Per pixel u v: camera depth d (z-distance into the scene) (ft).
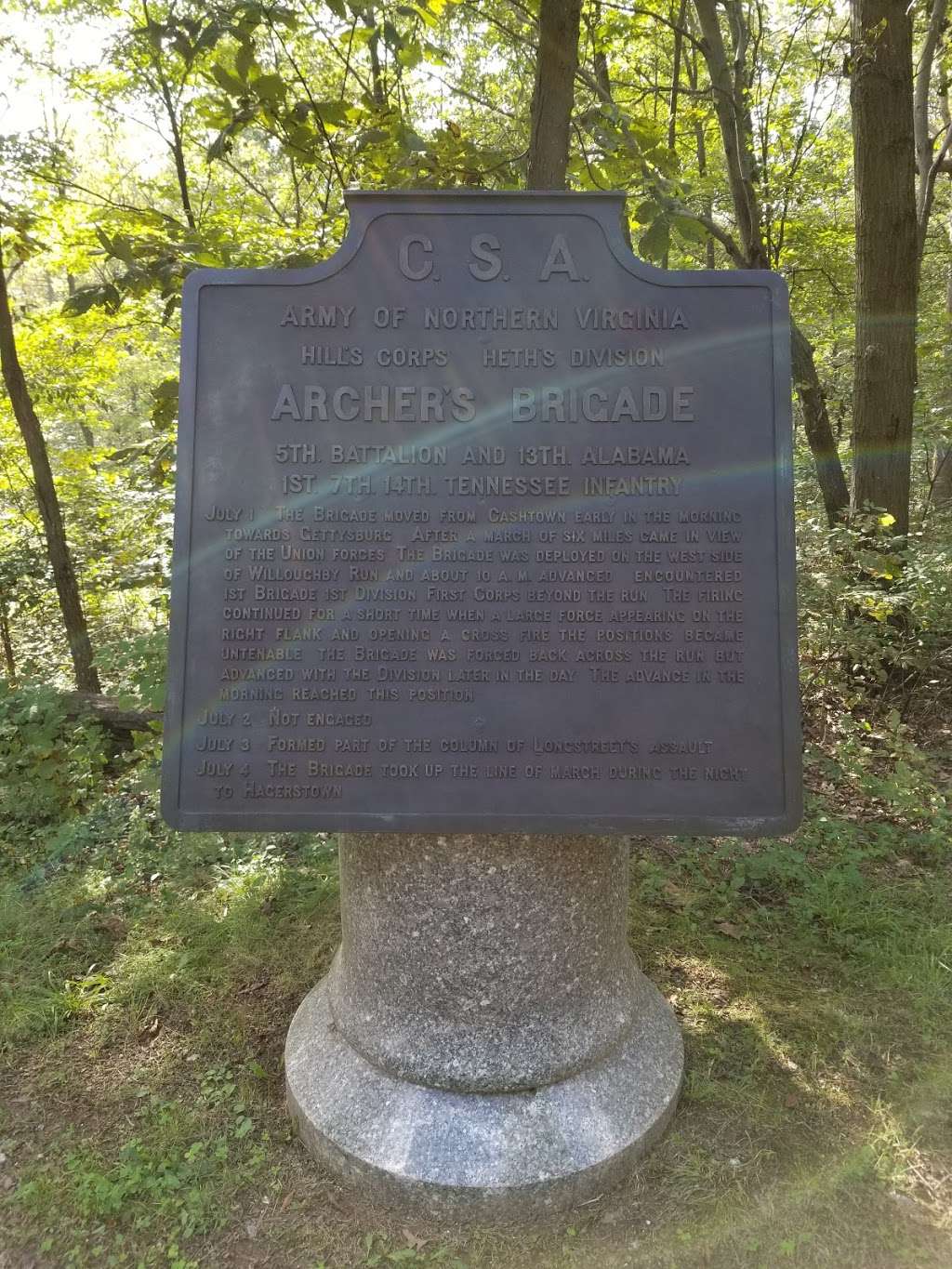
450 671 8.08
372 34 14.70
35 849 15.47
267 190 33.19
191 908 13.05
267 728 8.04
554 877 8.28
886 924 12.35
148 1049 10.16
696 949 12.09
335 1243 7.60
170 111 26.94
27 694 18.15
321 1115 8.46
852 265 31.07
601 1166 7.95
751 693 7.99
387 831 7.93
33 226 19.97
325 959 11.84
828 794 17.44
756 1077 9.53
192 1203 7.93
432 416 8.20
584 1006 8.59
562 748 8.00
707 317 8.18
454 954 8.25
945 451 33.12
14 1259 7.47
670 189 14.32
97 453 30.63
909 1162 8.30
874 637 20.03
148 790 15.78
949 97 38.06
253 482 8.17
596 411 8.18
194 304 8.23
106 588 28.02
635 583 8.10
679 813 7.94
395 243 8.26
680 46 30.89
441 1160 7.84
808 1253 7.36
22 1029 10.32
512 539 8.15
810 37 25.46
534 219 8.23
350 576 8.14
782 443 8.09
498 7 24.84
